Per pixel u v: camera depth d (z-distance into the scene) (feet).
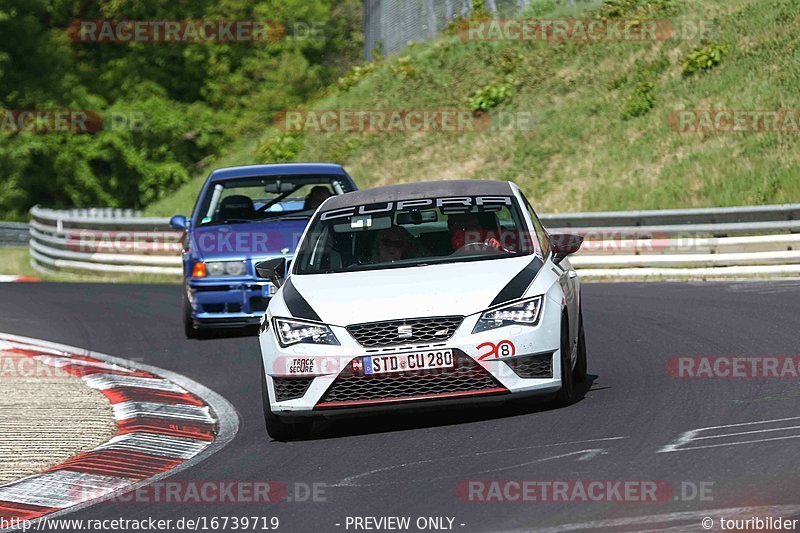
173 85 630.74
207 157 601.62
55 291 241.14
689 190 270.26
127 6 628.28
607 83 343.46
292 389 94.58
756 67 307.58
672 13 353.31
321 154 400.06
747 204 255.91
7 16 566.77
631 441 82.28
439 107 384.27
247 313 161.79
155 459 96.48
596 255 216.54
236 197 170.50
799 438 78.54
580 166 310.24
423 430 94.53
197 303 162.81
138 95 611.88
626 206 278.26
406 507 70.44
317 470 84.43
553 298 95.66
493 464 79.36
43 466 94.63
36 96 574.56
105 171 590.14
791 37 312.09
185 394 128.26
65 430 108.68
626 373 113.70
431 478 77.30
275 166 177.17
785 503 63.52
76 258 288.51
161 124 592.60
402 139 379.14
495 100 365.81
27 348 166.81
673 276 205.36
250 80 640.99
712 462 74.08
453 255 102.83
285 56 629.10
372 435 95.20
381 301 93.81
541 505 67.62
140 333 177.68
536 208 299.17
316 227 109.91
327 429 101.19
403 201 109.81
